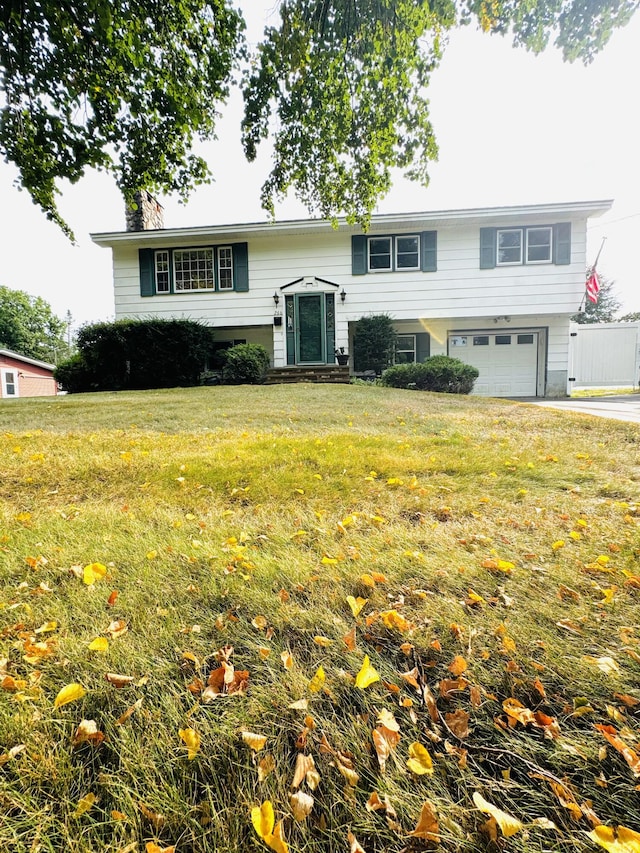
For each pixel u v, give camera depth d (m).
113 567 1.55
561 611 1.25
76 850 0.70
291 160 5.06
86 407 5.86
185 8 4.05
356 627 1.21
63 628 1.21
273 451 3.33
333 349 11.50
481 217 10.48
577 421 4.84
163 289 11.69
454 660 1.06
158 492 2.47
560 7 3.76
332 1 3.71
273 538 1.83
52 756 0.84
